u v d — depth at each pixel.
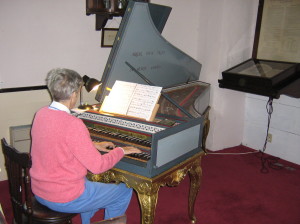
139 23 2.31
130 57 2.44
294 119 3.44
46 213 1.67
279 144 3.64
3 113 2.85
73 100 1.66
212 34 3.64
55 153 1.55
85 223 2.12
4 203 2.63
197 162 2.19
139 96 2.05
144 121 1.97
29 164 1.53
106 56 3.34
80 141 1.53
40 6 2.80
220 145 3.92
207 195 2.84
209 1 3.63
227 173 3.28
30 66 2.89
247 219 2.48
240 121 4.00
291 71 3.20
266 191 2.93
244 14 3.60
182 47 3.87
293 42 3.34
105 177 1.89
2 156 2.96
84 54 3.18
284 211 2.60
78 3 3.00
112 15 2.99
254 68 3.48
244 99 3.94
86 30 3.12
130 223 2.41
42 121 1.58
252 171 3.34
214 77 3.70
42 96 3.01
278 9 3.42
